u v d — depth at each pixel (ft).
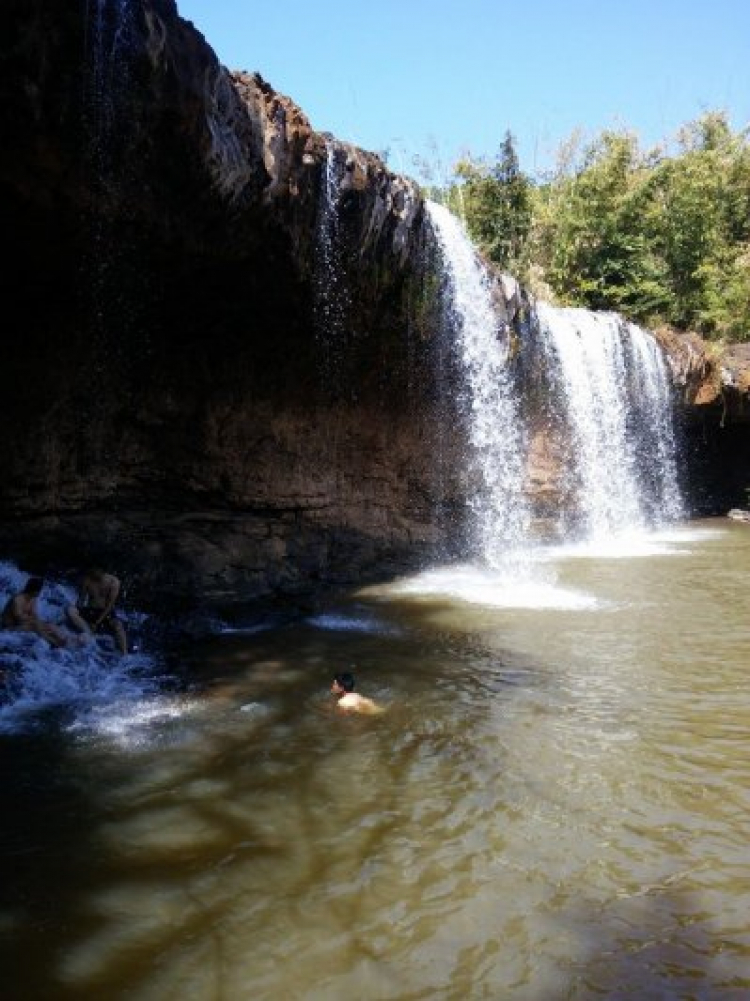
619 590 46.44
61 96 21.85
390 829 17.15
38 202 24.72
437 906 14.40
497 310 55.31
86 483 36.04
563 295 92.68
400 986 12.39
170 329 34.76
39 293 29.35
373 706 24.67
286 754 21.03
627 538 74.95
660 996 12.18
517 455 64.59
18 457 32.78
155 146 25.07
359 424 49.24
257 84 29.07
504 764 20.49
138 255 29.25
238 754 20.98
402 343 46.26
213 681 27.20
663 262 98.94
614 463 77.51
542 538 68.03
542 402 65.51
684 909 14.34
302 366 42.04
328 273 36.68
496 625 36.58
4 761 20.24
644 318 94.53
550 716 24.06
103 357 33.91
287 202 31.37
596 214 94.48
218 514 41.47
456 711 24.45
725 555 62.90
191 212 28.14
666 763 20.56
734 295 95.91
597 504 74.59
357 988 12.35
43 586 32.32
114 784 19.08
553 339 65.82
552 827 17.24
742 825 17.34
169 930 13.67
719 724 23.39
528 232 96.12
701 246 98.78
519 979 12.55
